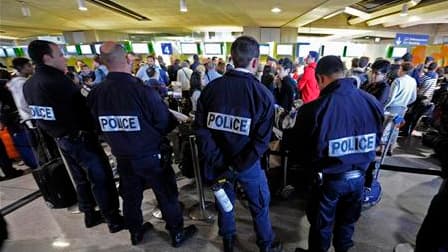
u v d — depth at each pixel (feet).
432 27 41.96
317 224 4.20
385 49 25.49
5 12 22.66
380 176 7.98
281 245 5.18
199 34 45.50
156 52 27.14
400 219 5.97
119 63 4.01
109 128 4.20
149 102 4.14
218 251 5.15
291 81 10.23
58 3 19.38
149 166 4.51
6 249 5.22
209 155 4.05
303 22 30.22
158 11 23.32
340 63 3.60
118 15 25.31
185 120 6.19
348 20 38.37
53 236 5.65
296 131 3.96
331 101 3.49
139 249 5.24
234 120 3.76
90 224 5.92
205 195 7.18
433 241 3.05
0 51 33.58
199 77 12.32
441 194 3.05
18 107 7.13
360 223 5.84
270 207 6.58
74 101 4.89
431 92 12.20
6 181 8.33
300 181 6.95
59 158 6.68
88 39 38.29
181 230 5.30
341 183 3.77
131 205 5.00
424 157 9.47
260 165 4.28
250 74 3.77
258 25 34.04
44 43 4.56
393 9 26.48
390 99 8.71
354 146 3.62
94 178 5.28
